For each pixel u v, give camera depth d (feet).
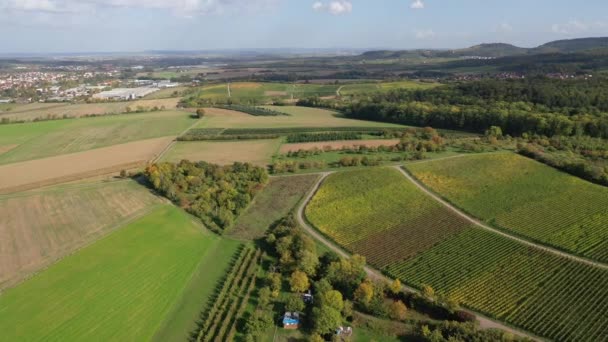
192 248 307.78
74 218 349.00
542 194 379.14
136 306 240.32
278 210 372.38
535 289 251.19
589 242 299.79
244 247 309.83
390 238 318.04
